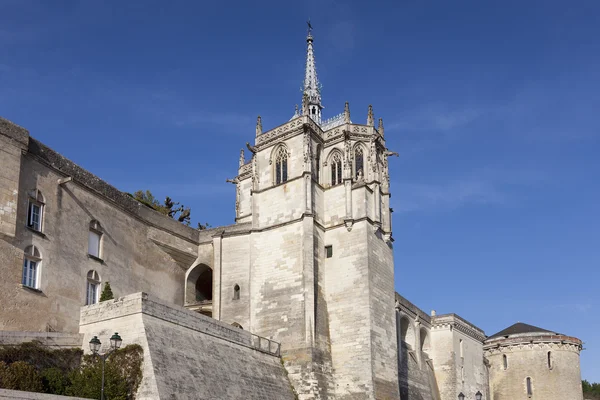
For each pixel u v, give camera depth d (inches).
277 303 2460.6
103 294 2084.2
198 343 1900.8
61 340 1749.5
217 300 2571.4
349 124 2714.1
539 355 3939.5
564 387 3885.3
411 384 3105.3
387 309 2549.2
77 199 2167.8
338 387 2391.7
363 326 2415.1
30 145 2004.2
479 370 3791.8
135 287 2377.0
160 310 1806.1
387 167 2802.7
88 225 2198.6
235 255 2615.7
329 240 2581.2
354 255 2516.0
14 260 1870.1
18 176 1908.2
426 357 3467.0
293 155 2632.9
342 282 2507.4
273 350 2317.9
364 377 2353.6
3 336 1610.5
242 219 3115.2
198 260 2694.4
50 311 1961.1
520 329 4185.5
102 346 1760.6
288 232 2532.0
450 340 3521.2
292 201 2564.0
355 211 2573.8
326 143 2723.9
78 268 2111.2
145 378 1638.8
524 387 3907.5
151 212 2529.5
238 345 2107.5
